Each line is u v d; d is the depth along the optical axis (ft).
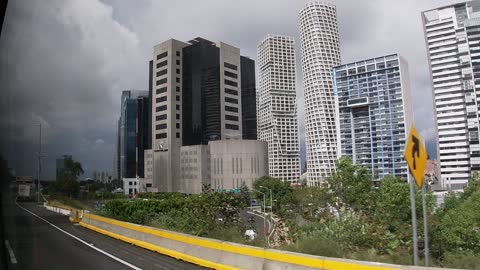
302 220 99.81
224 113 443.73
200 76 433.07
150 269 40.16
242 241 52.49
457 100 293.84
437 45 307.17
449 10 306.55
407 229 49.37
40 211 147.13
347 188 92.94
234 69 462.19
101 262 44.21
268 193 275.39
